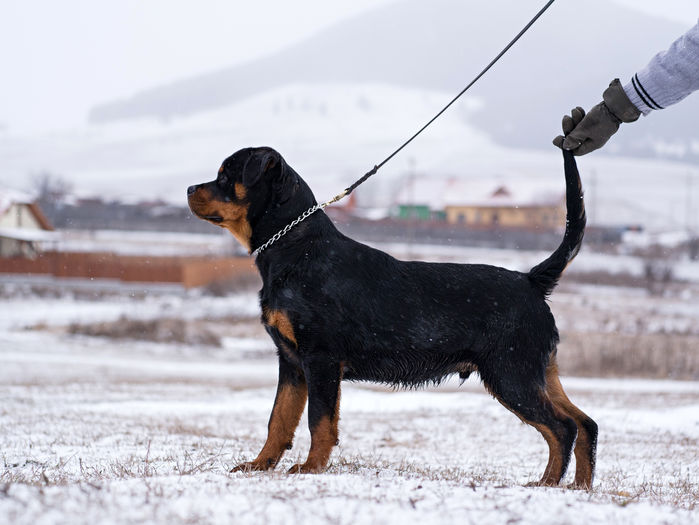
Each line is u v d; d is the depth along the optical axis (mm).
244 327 39625
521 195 105688
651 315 40469
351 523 4039
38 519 3891
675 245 77562
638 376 28266
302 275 6277
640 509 4602
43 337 35312
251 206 6441
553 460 6363
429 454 10789
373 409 17188
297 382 6609
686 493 6781
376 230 84625
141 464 7148
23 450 8766
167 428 11969
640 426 14500
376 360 6418
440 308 6418
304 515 4137
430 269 6605
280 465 7484
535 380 6457
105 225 92000
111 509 4129
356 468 6762
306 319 6234
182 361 31156
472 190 108562
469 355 6508
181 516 4066
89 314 41375
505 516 4242
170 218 98562
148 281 51188
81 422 12180
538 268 6691
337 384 6297
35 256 58469
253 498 4477
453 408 17203
